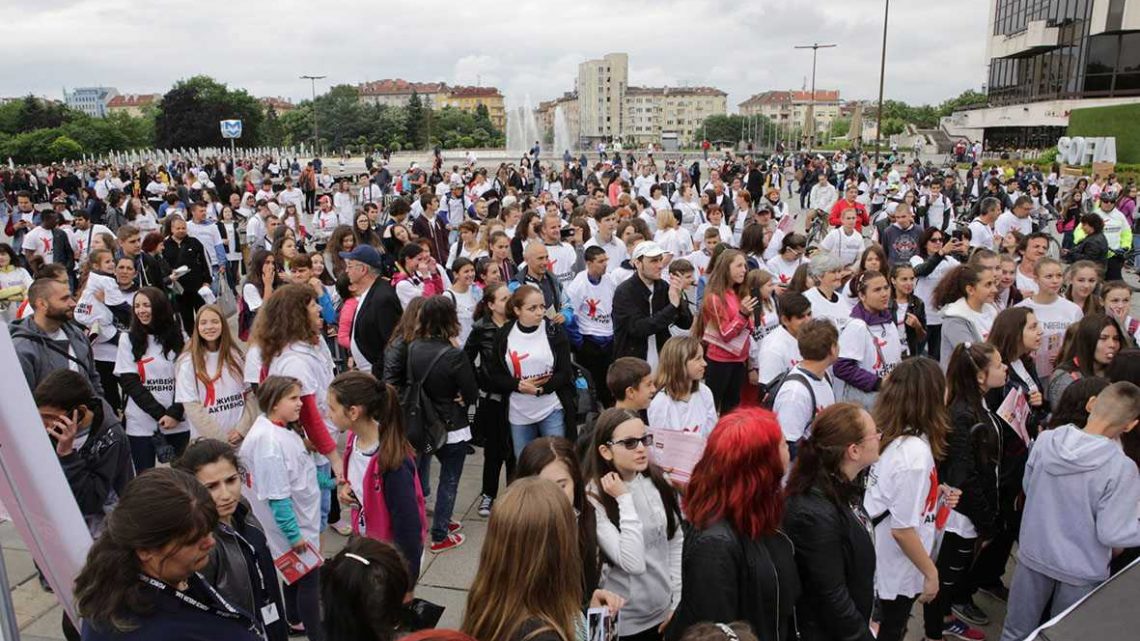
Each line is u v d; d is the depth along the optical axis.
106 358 7.30
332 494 5.80
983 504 4.09
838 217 12.96
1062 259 12.66
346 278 7.29
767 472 2.75
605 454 3.37
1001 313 5.10
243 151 82.88
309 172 27.41
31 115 111.06
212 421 5.09
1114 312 6.27
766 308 6.71
